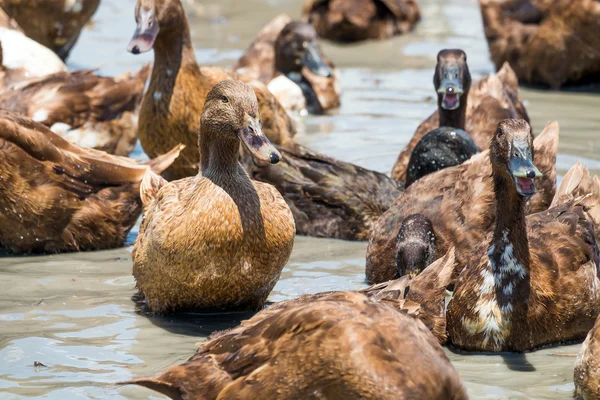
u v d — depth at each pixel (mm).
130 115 17438
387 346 8141
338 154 17656
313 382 8164
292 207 14891
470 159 13344
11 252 13789
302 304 8742
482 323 10711
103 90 17219
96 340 10820
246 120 11195
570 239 11234
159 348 10641
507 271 10727
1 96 16812
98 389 9586
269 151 11156
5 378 9805
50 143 13562
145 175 12750
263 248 11180
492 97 17156
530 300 10680
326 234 14703
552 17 22500
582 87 22984
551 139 14086
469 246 12383
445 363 8234
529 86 23125
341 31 26938
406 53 25594
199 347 9234
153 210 11695
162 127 16062
